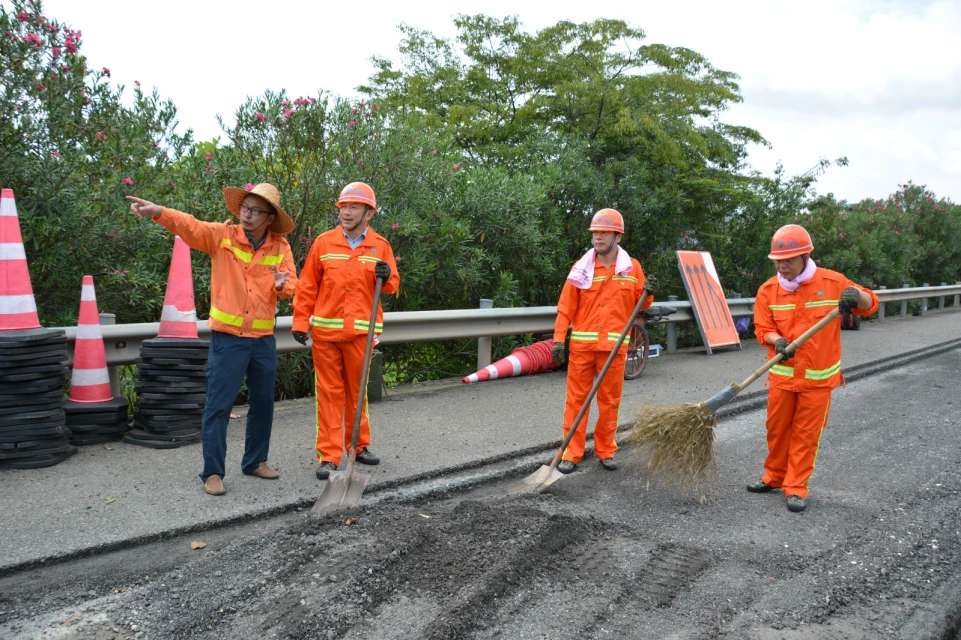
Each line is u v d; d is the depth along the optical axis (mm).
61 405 5059
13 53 5953
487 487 5031
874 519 4469
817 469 5488
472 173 9586
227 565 3535
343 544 3684
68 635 2959
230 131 7742
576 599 3340
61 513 4113
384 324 7535
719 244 14211
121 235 6641
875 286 18062
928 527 4340
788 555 3908
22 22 6047
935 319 17312
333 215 8062
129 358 5930
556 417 6684
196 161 7461
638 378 8891
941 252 22156
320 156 8055
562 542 3857
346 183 8031
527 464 5391
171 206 6941
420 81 13680
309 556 3543
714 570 3703
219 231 4512
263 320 4602
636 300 5355
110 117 6703
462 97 13469
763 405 7629
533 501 4652
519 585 3428
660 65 13430
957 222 22688
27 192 6043
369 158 8336
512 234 9609
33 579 3445
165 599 3234
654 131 12062
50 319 6438
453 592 3297
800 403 4637
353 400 5133
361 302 4934
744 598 3402
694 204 12648
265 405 4734
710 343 11125
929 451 5973
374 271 4953
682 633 3082
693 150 13219
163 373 5406
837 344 4637
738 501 4785
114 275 6387
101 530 3893
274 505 4332
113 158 6672
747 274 14680
